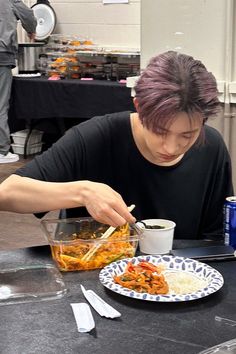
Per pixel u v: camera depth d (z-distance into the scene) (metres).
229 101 3.10
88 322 1.04
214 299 1.16
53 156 1.58
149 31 3.33
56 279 1.25
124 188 1.64
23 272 1.29
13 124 5.43
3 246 3.33
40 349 0.96
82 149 1.60
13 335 1.01
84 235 1.45
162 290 1.17
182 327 1.04
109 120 1.63
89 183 1.39
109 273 1.24
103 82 4.86
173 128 1.26
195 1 3.15
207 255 1.37
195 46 3.20
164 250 1.41
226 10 3.06
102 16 5.64
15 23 5.12
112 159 1.62
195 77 1.24
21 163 5.29
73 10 5.77
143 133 1.53
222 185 1.67
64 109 5.00
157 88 1.23
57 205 1.39
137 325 1.05
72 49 5.42
